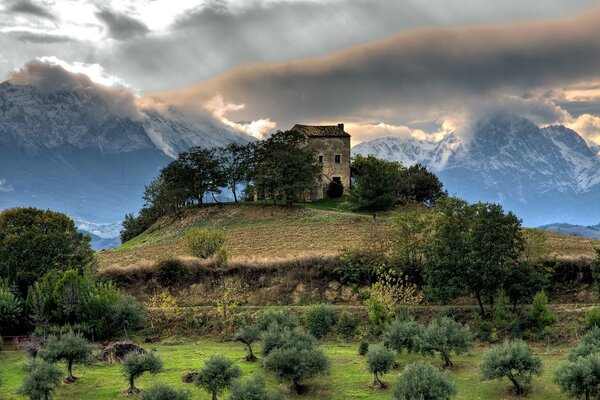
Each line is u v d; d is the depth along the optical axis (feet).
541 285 236.63
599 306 232.12
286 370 179.11
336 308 255.91
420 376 161.27
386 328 221.66
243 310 263.49
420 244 265.13
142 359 178.40
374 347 188.24
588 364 158.92
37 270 270.26
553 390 171.53
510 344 184.24
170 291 288.30
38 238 275.39
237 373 171.42
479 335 225.15
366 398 171.22
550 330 218.59
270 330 211.20
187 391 163.12
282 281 284.00
